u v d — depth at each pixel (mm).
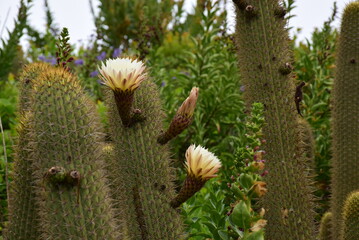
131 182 2221
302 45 5996
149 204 2203
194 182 2098
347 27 3225
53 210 1779
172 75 5672
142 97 2223
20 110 2381
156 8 7637
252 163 2314
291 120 2719
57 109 1812
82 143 1824
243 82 2859
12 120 4570
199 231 3199
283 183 2689
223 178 3877
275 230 2705
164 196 2219
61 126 1806
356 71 3205
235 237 2539
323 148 4609
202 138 4656
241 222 2195
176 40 7273
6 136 4086
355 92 3201
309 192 2771
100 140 1935
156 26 6535
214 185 3383
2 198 3744
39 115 1822
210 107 4840
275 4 2754
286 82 2734
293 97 2730
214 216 2920
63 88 1834
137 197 2209
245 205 2189
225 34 5203
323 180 4488
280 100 2715
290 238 2695
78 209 1781
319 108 5070
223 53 5223
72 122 1816
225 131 4918
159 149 2230
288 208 2688
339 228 3129
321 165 4484
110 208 1885
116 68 2004
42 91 1831
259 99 2738
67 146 1807
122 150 2225
